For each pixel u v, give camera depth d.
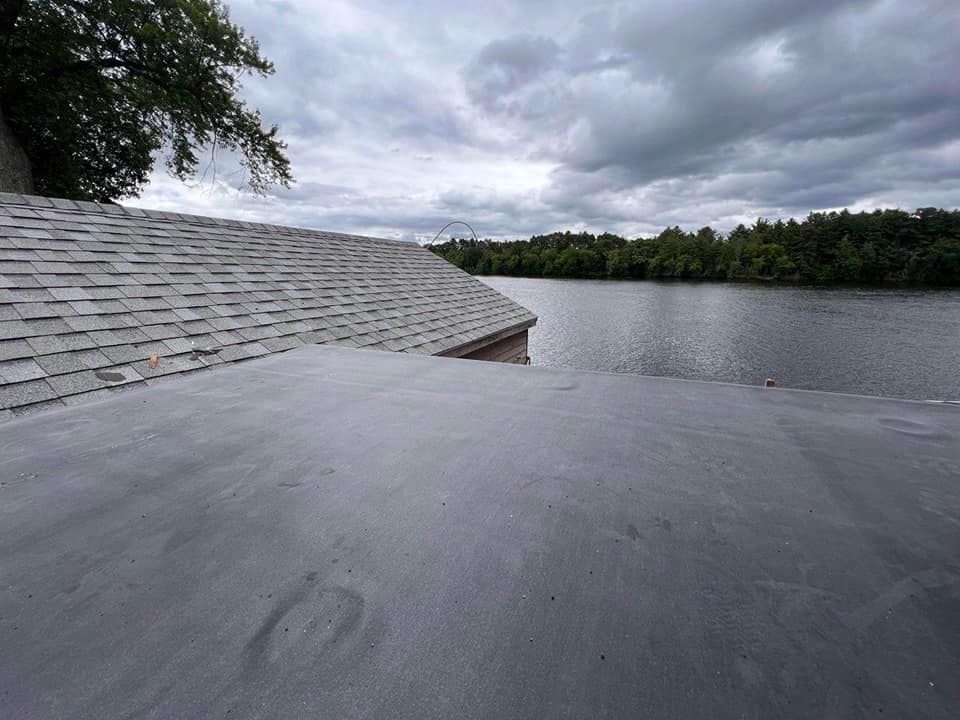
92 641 0.50
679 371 19.16
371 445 1.02
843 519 0.74
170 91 14.37
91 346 3.46
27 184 12.29
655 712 0.42
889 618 0.53
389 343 5.83
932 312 32.62
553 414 1.22
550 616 0.54
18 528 0.71
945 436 1.07
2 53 12.42
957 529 0.71
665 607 0.55
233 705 0.43
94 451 0.99
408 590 0.58
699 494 0.82
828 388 16.56
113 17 12.95
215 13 14.74
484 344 7.62
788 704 0.43
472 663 0.48
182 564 0.63
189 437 1.07
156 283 4.68
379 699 0.43
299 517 0.74
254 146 16.94
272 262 6.67
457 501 0.79
